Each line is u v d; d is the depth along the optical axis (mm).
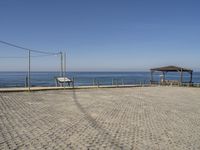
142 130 9398
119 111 13617
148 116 12375
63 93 23547
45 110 13375
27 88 26406
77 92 24984
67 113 12586
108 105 15852
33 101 17031
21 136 8125
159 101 19016
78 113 12648
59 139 7879
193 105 17250
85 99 18875
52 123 10172
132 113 13117
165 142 7902
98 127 9633
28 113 12352
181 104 17594
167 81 40625
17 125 9672
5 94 21234
